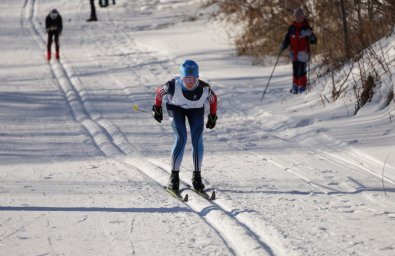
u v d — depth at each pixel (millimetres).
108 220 17203
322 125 28766
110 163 24219
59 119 33062
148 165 23641
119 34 72062
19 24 83750
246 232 15852
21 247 15078
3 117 33094
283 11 52688
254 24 58438
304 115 30953
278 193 19812
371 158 23641
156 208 18344
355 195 19578
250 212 17562
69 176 22141
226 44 58875
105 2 97188
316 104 32625
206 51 55750
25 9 98312
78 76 46781
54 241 15516
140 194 19844
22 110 35188
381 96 29719
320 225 16484
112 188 20562
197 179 20000
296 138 27812
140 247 15078
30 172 22703
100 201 19047
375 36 36688
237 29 63312
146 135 29141
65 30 77375
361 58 34656
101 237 15828
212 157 24922
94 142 28188
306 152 25422
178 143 19938
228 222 16656
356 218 17156
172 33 69188
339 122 28859
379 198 19109
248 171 22656
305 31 35625
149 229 16438
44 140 28297
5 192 20016
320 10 46312
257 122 31375
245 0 62312
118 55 57281
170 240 15562
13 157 25031
